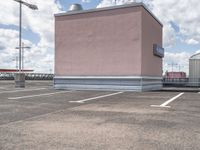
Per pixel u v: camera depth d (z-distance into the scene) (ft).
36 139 14.46
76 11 62.64
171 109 26.18
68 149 12.64
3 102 32.55
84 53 61.46
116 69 57.06
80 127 17.56
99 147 12.94
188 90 60.95
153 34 65.51
